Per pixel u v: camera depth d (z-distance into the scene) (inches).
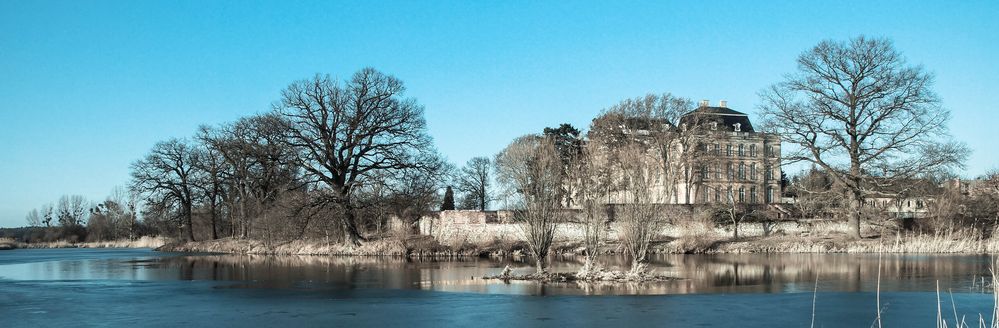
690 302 1031.0
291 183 2381.9
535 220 1534.2
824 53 2255.2
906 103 2203.5
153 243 3718.0
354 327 837.8
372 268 1768.0
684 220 2615.7
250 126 2645.2
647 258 2054.6
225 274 1595.7
